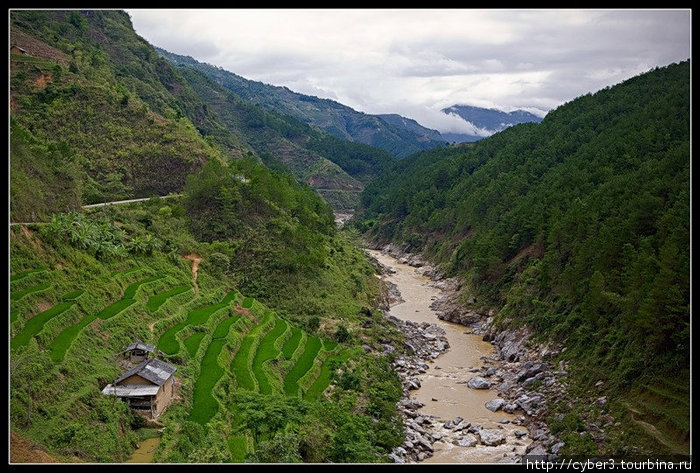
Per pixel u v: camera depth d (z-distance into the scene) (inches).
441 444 2219.5
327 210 6097.4
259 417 1990.7
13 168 2815.0
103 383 1872.5
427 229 6510.8
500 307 3846.0
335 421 2097.7
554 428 2250.2
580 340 2738.7
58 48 5807.1
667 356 2220.7
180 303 2864.2
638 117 4702.3
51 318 2032.5
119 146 4798.2
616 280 2738.7
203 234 3996.1
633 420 2085.4
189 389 2095.2
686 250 2380.7
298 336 3056.1
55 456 1477.6
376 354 3120.1
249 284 3663.9
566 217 3528.5
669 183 2947.8
